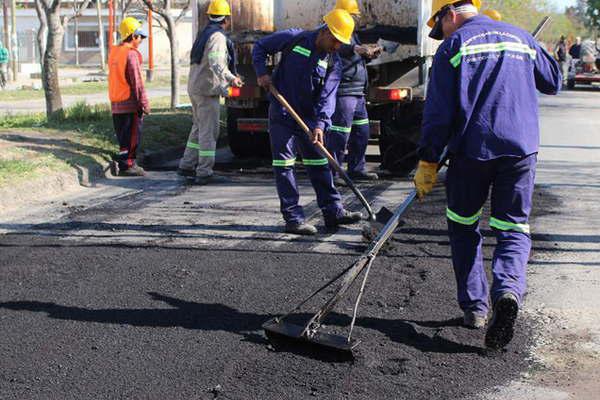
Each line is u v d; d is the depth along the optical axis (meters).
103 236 6.45
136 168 9.50
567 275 5.41
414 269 5.51
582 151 11.67
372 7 9.82
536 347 4.16
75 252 5.96
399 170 9.65
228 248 6.09
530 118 4.05
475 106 3.99
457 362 3.97
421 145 4.05
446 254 5.88
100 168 9.36
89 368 3.93
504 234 4.11
